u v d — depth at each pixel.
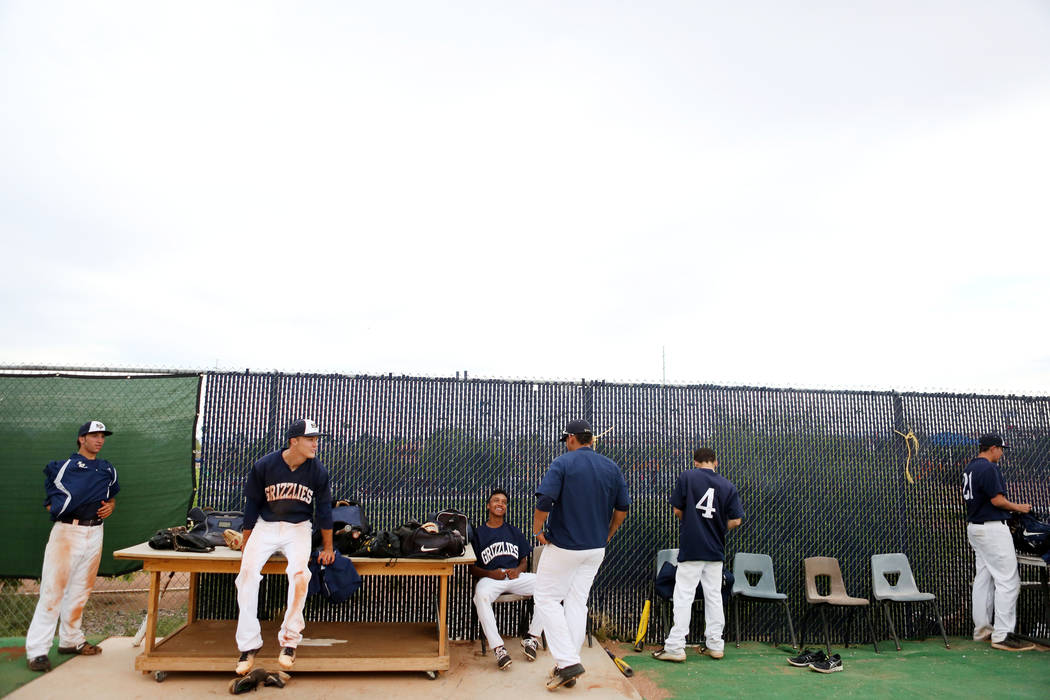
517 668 5.24
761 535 6.56
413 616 6.05
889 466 6.74
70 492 5.01
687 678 5.23
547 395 6.45
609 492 4.93
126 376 6.18
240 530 5.15
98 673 4.82
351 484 6.14
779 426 6.69
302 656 4.86
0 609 6.00
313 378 6.20
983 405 6.93
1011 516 6.54
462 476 6.27
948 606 6.68
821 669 5.39
